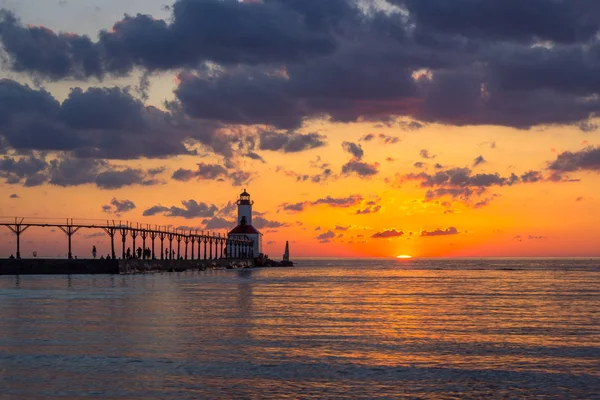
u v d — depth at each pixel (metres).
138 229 153.12
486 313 64.56
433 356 39.44
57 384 31.75
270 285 114.56
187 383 32.16
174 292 88.31
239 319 56.53
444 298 85.25
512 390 31.50
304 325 53.06
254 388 31.41
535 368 36.22
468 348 42.41
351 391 31.08
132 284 104.38
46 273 131.25
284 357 38.62
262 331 49.09
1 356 38.25
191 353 39.53
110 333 47.19
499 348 42.50
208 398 29.69
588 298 86.25
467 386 32.19
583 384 32.69
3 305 66.62
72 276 129.00
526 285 122.19
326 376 33.94
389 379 33.44
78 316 57.38
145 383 32.09
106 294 81.94
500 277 166.38
